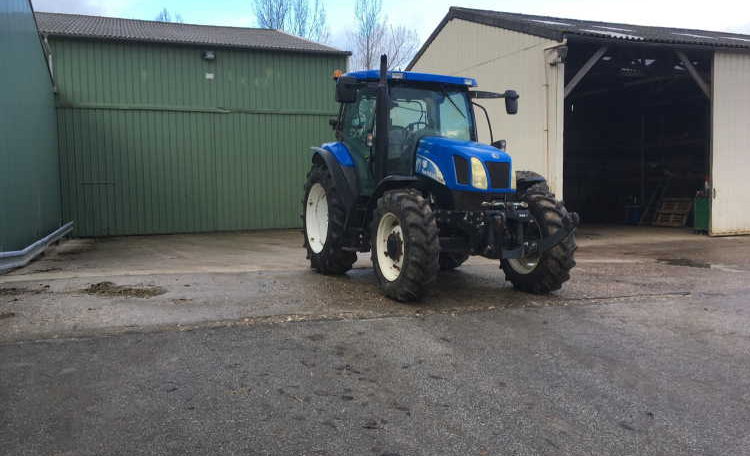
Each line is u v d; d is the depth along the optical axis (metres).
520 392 3.35
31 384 3.30
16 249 8.09
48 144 11.47
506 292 6.00
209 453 2.61
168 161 14.33
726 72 13.17
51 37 13.19
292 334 4.29
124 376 3.44
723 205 13.27
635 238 12.81
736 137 13.34
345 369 3.63
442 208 5.74
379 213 5.67
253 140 15.03
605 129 18.64
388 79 6.16
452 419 2.99
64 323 4.46
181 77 14.32
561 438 2.82
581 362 3.86
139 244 11.88
